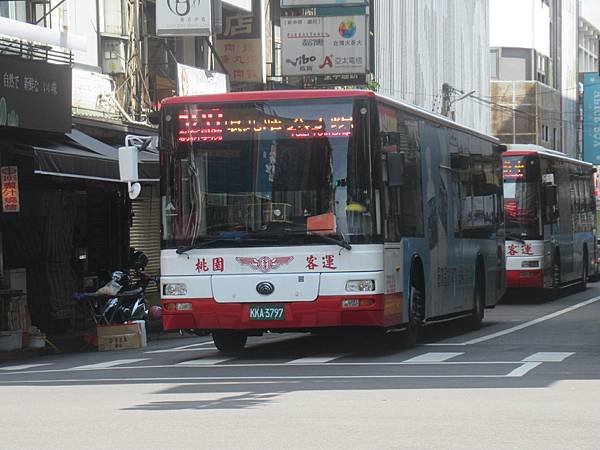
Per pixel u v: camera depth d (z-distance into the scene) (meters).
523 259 32.56
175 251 18.28
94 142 26.27
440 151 21.92
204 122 18.28
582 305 32.44
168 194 18.36
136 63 32.47
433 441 9.89
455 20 68.25
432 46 62.31
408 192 19.55
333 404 12.52
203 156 18.25
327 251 17.78
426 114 21.05
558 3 92.19
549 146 86.50
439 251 21.55
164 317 18.41
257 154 18.09
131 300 24.09
